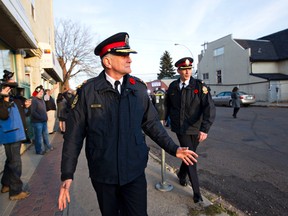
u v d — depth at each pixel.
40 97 6.41
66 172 1.88
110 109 1.91
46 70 12.31
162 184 3.77
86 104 1.92
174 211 3.10
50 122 9.60
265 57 26.39
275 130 9.16
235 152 6.30
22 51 7.12
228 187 4.08
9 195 3.64
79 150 1.97
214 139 8.06
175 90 3.56
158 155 6.42
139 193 2.01
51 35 16.33
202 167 5.16
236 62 28.11
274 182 4.22
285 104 20.53
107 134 1.89
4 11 3.86
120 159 1.89
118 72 1.98
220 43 30.62
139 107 2.03
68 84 32.28
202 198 3.41
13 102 3.67
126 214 2.07
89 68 33.62
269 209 3.33
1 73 5.71
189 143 3.48
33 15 8.73
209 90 3.37
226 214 3.02
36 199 3.64
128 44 2.03
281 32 28.59
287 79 24.28
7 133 3.51
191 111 3.43
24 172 4.88
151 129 2.19
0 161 4.80
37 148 6.31
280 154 5.94
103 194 1.97
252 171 4.81
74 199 3.57
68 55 32.31
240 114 15.30
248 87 26.56
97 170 1.93
